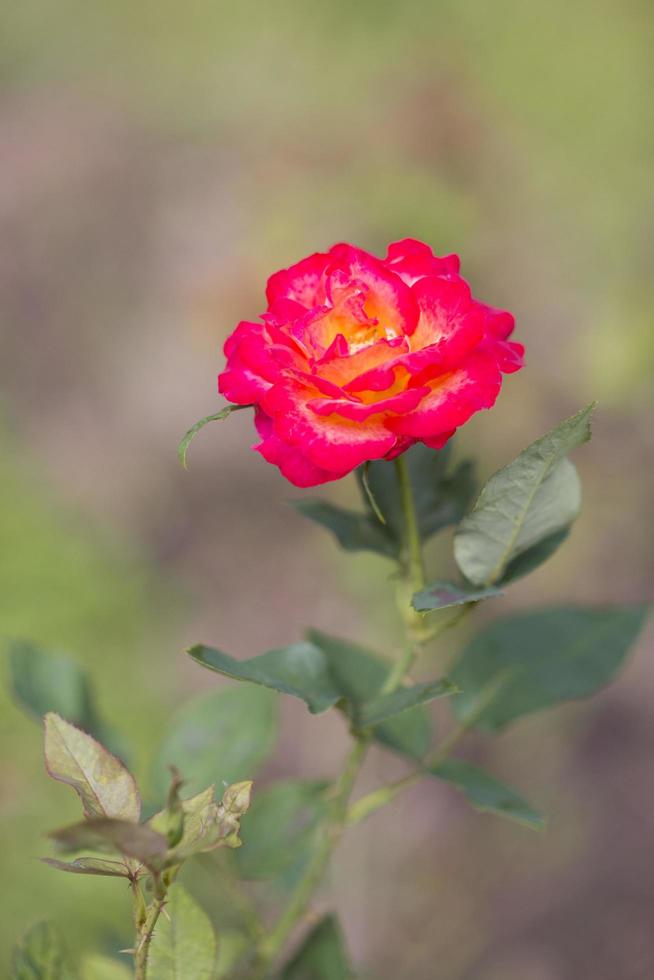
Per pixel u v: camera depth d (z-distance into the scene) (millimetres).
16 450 1968
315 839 753
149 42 3197
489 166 1968
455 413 690
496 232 1966
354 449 687
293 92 2648
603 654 771
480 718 763
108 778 642
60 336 2473
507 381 1790
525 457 689
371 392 698
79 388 2342
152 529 2057
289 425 691
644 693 1755
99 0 3377
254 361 698
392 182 1816
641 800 1648
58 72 3352
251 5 2973
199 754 767
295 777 1660
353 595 1857
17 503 1713
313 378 693
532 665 770
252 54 2885
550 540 716
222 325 1791
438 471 742
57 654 773
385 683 753
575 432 683
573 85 2229
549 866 1588
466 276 1878
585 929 1522
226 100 2834
